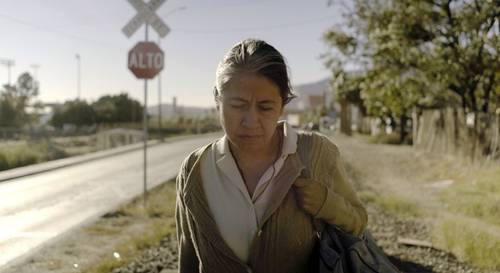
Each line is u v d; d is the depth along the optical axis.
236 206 1.54
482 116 17.08
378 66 18.98
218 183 1.56
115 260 6.16
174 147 36.12
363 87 20.31
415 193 12.20
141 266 5.97
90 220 9.21
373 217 9.03
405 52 17.52
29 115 69.06
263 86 1.41
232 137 1.48
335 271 1.49
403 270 5.75
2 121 63.38
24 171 20.14
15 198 12.85
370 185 13.72
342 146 30.83
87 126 64.38
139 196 11.80
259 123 1.44
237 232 1.54
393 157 22.28
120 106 69.44
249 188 1.55
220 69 1.47
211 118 84.44
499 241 6.29
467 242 6.37
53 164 23.45
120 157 27.59
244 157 1.55
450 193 11.27
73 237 7.79
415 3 16.66
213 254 1.57
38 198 12.82
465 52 15.98
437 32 16.70
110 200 11.92
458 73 16.61
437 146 21.53
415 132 25.94
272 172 1.52
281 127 1.62
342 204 1.56
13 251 7.11
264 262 1.54
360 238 1.64
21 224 9.30
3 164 22.53
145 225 8.59
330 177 1.63
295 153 1.56
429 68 17.08
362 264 1.57
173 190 12.66
